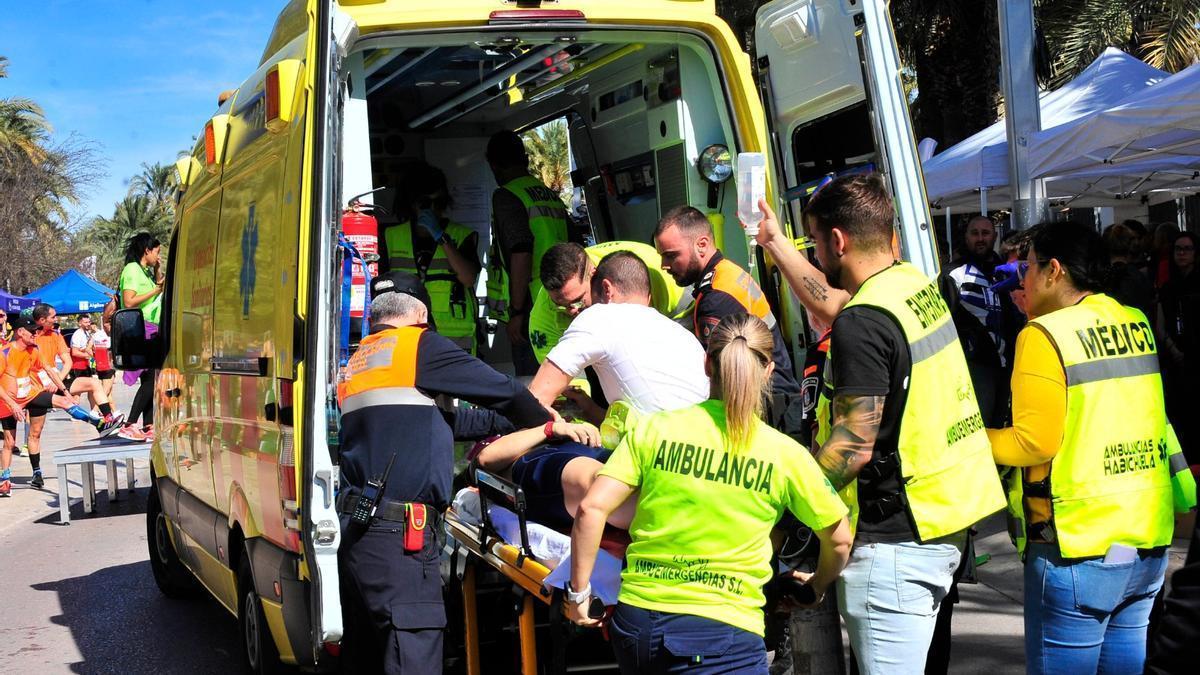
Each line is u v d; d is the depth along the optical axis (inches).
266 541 176.7
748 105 200.8
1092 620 134.0
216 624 277.0
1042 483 134.3
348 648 165.0
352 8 178.9
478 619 166.4
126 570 338.3
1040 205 389.7
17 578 333.1
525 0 186.2
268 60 194.9
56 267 1713.8
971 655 206.5
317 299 153.1
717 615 118.5
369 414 159.9
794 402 182.5
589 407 190.1
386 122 293.0
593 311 164.2
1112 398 133.3
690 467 119.0
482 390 159.6
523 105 282.2
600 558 135.1
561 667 135.4
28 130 1772.9
